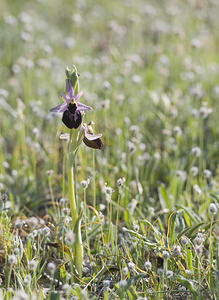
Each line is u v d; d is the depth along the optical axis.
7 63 11.64
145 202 6.36
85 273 4.97
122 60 11.49
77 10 15.98
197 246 4.82
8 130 8.78
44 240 5.29
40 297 4.30
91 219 5.80
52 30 14.52
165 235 5.43
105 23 15.57
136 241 5.09
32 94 10.01
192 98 9.42
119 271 4.89
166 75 10.73
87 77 9.59
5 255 4.83
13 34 13.06
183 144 8.00
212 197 5.89
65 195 6.46
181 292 4.58
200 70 10.79
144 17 14.84
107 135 7.38
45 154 7.55
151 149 7.89
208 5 15.20
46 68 10.66
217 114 9.00
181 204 5.88
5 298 4.43
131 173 7.05
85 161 6.79
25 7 15.79
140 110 9.23
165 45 13.00
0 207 5.81
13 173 6.99
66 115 4.25
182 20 14.63
